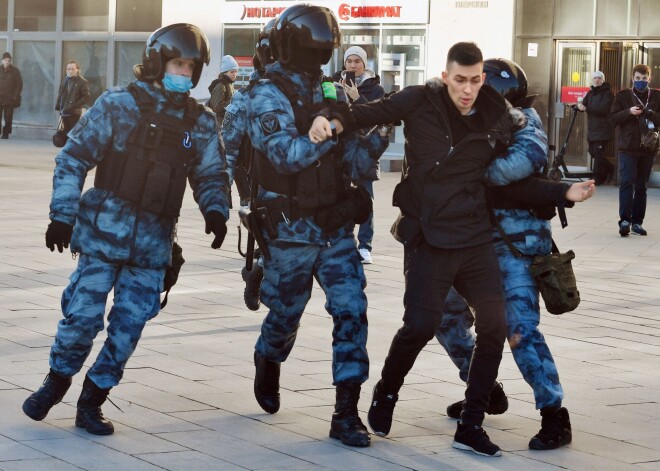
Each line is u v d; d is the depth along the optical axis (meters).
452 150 6.57
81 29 39.06
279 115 6.64
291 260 6.85
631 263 15.01
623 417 7.46
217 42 34.03
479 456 6.50
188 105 6.76
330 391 7.87
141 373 8.17
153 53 6.62
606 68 28.06
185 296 11.52
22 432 6.62
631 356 9.34
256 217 6.82
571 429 6.93
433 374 8.45
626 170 17.89
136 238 6.63
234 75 19.05
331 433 6.74
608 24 27.92
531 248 6.89
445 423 7.18
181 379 8.05
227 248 15.29
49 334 9.34
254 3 33.34
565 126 28.41
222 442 6.58
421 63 30.44
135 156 6.63
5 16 40.16
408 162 6.75
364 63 13.37
